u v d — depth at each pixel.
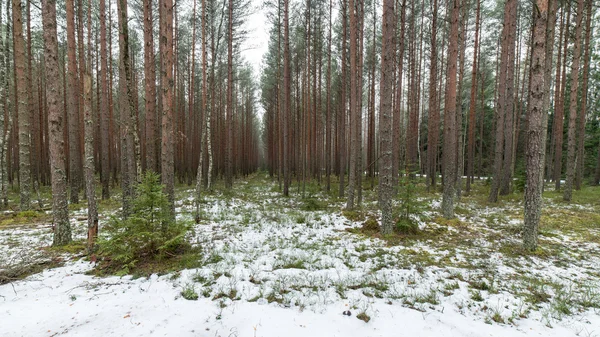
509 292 4.39
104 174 13.91
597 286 4.63
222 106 28.97
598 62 21.45
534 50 6.13
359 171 12.76
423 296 4.18
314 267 5.38
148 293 4.11
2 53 10.45
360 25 12.70
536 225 6.45
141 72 21.56
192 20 16.55
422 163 27.41
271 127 33.72
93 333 3.12
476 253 6.32
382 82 8.11
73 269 5.03
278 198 15.69
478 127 29.95
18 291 4.15
